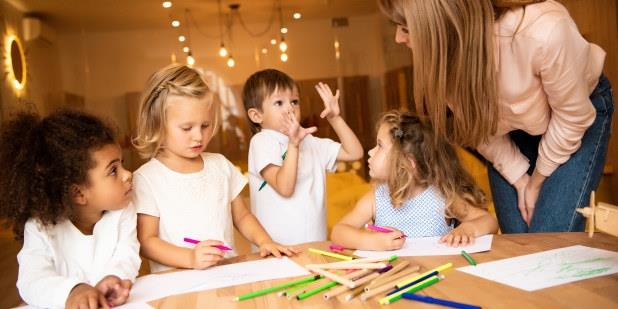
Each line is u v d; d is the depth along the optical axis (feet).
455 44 3.65
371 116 21.89
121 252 3.36
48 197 3.08
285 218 5.22
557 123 4.20
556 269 2.67
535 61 3.75
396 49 21.34
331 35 21.85
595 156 4.41
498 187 5.20
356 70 21.86
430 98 3.87
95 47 21.06
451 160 4.54
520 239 3.43
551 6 3.81
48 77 19.53
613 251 2.96
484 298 2.33
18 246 12.53
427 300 2.32
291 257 3.43
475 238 3.55
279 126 5.34
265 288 2.74
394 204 4.50
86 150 3.15
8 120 3.33
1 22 15.92
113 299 2.67
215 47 21.50
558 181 4.50
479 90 3.78
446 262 3.01
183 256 3.42
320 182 5.49
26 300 2.89
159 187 4.02
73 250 3.27
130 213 3.53
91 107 21.07
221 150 21.39
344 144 5.70
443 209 4.42
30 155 3.11
